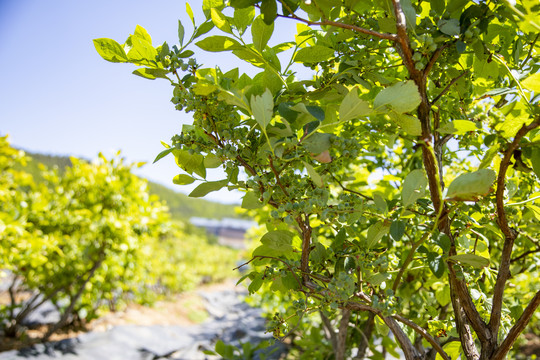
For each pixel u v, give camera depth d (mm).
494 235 2000
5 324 6969
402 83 907
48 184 6758
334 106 1259
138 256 8094
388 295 1081
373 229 1163
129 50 1140
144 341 7176
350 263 1205
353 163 2477
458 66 1409
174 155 1177
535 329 5141
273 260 1289
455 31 1065
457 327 1242
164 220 6621
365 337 2232
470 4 1201
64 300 8633
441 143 1353
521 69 1265
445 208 1123
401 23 963
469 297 1170
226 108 1113
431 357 1697
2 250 4223
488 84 1379
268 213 2287
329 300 1089
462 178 920
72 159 6367
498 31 1267
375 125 1524
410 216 1056
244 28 1152
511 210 1296
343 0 1113
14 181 5988
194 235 27953
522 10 1010
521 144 1135
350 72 1203
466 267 1222
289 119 1055
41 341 6508
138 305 12281
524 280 2496
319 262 1277
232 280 23203
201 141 1142
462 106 1359
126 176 6332
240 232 52688
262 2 1007
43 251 5691
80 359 6090
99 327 8820
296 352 4496
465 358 1261
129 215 6211
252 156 1154
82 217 5980
